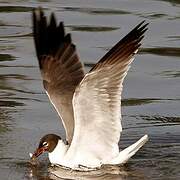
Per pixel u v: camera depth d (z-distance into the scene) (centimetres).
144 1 2588
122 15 2448
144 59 2125
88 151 1506
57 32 1462
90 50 2167
